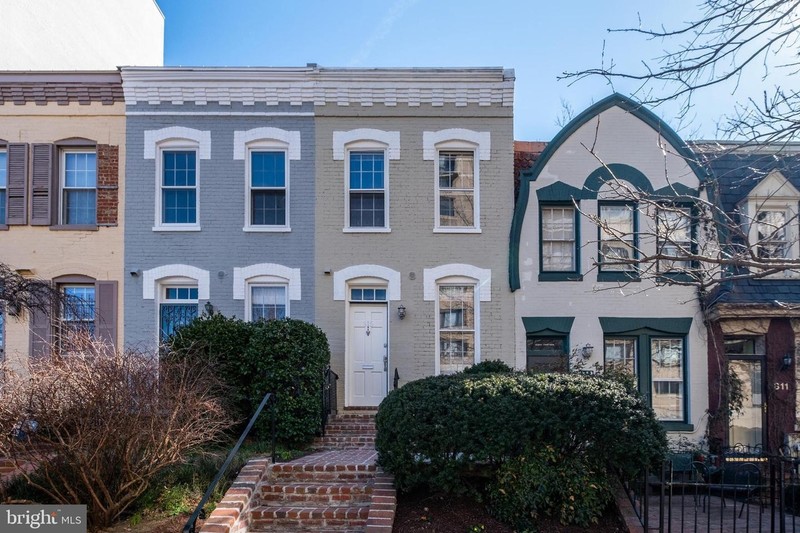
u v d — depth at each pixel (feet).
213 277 38.83
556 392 22.58
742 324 37.01
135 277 38.68
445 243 38.86
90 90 39.34
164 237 38.93
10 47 44.62
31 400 21.66
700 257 20.86
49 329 37.32
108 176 39.17
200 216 39.06
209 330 32.91
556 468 22.34
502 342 38.19
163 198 39.78
